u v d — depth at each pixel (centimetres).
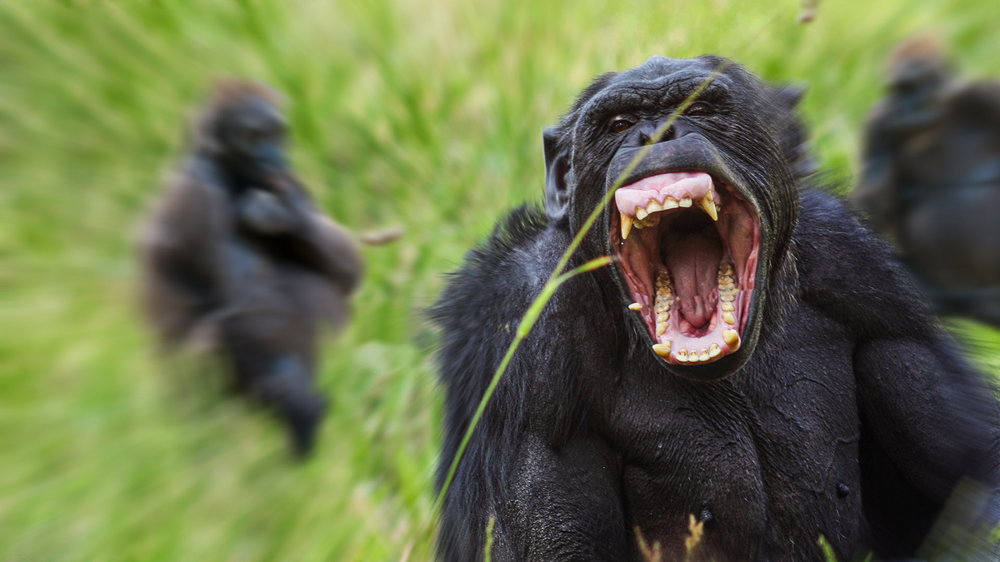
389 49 3172
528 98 3052
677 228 1581
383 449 2000
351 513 1855
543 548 1410
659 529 1480
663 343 1344
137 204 2816
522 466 1441
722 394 1460
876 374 1491
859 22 3222
